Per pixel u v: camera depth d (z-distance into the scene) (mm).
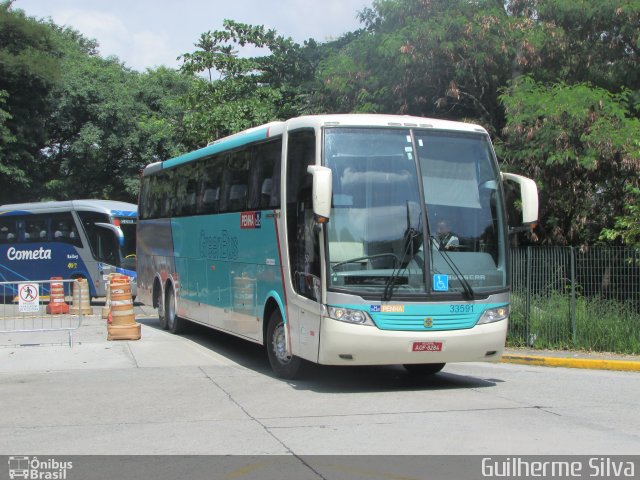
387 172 9523
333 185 9328
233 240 12508
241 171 12297
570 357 12695
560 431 7332
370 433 7266
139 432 7461
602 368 12195
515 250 14086
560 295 13805
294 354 10070
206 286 13930
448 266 9453
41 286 20578
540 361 12672
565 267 13805
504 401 9023
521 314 13977
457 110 19672
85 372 11344
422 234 9414
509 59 18109
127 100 36531
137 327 14703
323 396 9375
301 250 9852
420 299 9234
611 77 18812
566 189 16422
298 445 6832
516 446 6723
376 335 9062
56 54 36312
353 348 9062
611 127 15164
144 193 18844
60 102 35719
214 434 7324
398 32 18516
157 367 11812
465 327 9430
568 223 17250
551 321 13719
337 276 9125
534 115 15688
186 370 11523
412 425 7613
